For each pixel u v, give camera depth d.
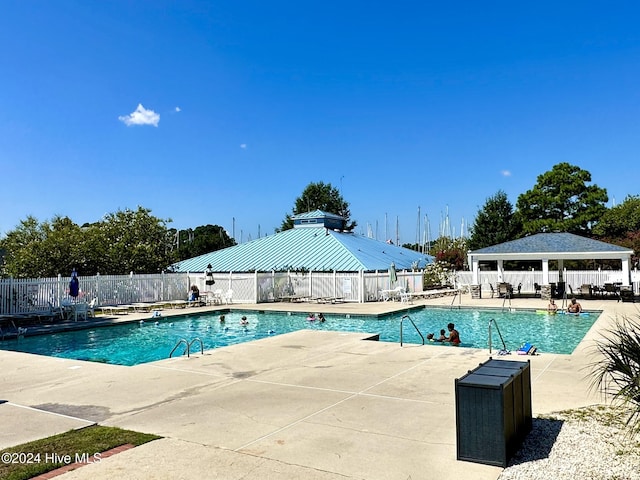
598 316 22.11
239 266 38.03
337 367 10.64
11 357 12.51
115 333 20.30
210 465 5.38
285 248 40.03
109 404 7.94
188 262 41.47
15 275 29.45
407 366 10.62
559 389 8.56
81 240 32.19
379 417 7.08
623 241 41.56
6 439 6.32
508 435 5.49
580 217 48.06
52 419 7.16
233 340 18.86
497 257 31.34
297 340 14.40
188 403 7.93
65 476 5.11
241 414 7.30
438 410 7.38
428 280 39.25
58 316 22.69
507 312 24.62
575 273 34.19
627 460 5.46
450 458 5.56
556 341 17.30
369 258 37.69
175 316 23.69
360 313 23.59
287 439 6.21
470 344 16.92
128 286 28.98
